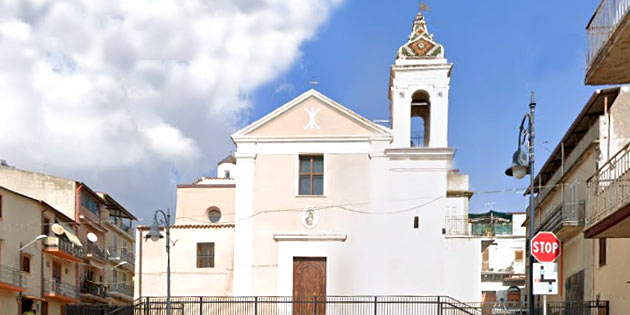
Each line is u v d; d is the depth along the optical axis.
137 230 31.03
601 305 23.02
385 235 29.64
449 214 31.77
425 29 31.84
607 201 18.23
